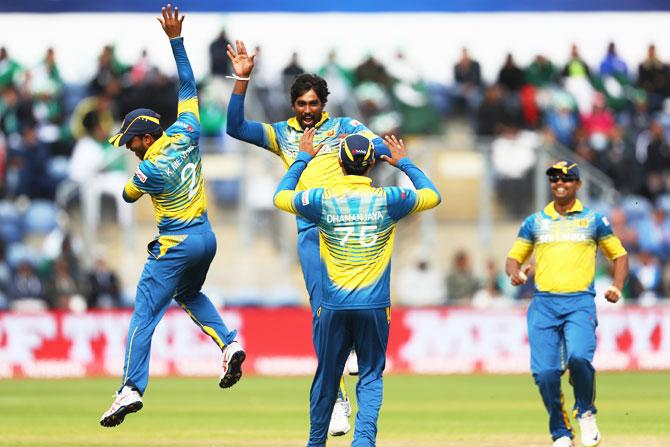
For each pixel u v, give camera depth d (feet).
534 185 213.66
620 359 199.62
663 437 108.58
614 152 232.32
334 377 80.84
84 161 233.96
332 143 89.86
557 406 93.15
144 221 213.66
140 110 90.33
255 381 186.70
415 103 235.61
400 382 181.88
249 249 213.05
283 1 242.37
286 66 244.83
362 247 79.10
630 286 212.23
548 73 244.63
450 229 214.07
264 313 201.67
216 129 232.12
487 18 251.39
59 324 198.18
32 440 105.70
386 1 243.60
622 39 253.44
